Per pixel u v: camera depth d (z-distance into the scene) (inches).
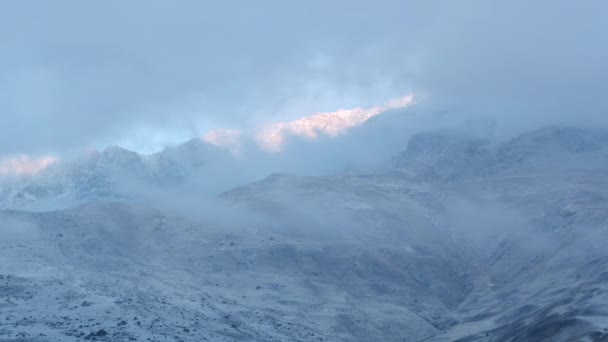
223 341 4522.6
